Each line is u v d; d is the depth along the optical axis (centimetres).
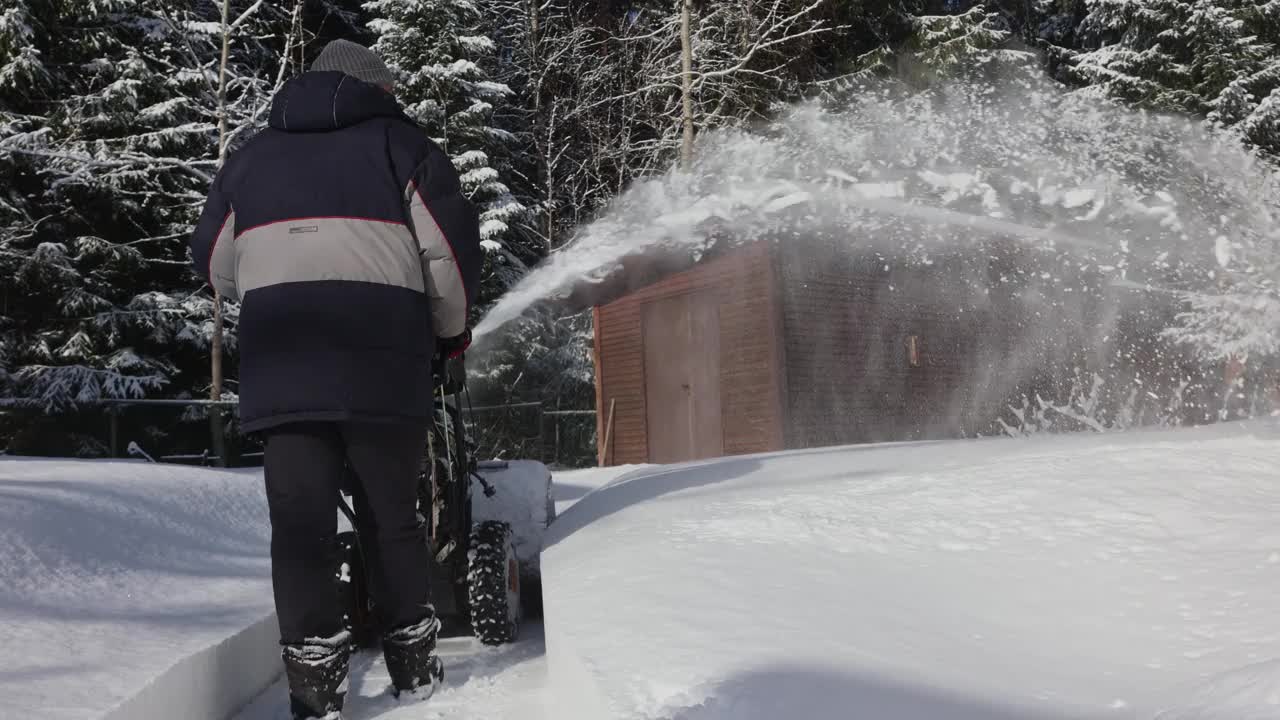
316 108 245
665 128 2170
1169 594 190
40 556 274
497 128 2359
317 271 234
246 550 356
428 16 2105
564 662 193
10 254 1579
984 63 2108
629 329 1402
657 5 2411
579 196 2459
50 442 1480
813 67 2177
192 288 1819
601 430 1430
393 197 244
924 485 303
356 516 257
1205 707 131
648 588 225
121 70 1741
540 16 2608
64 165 1631
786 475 380
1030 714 142
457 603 315
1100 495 267
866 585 215
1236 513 240
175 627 237
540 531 361
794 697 151
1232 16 2220
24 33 1667
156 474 420
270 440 236
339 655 231
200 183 1781
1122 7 2266
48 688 177
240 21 1677
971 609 195
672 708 154
